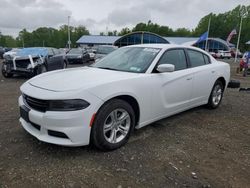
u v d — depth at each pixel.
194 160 3.68
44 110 3.47
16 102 6.51
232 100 7.67
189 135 4.59
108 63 4.90
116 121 3.83
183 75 4.91
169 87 4.60
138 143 4.12
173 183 3.10
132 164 3.47
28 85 3.92
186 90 5.05
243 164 3.64
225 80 6.41
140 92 4.06
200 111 6.15
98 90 3.54
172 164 3.52
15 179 3.05
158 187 3.01
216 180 3.21
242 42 82.56
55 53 15.09
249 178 3.29
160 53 4.68
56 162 3.43
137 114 4.19
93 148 3.82
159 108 4.49
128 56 4.87
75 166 3.36
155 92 4.32
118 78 3.88
